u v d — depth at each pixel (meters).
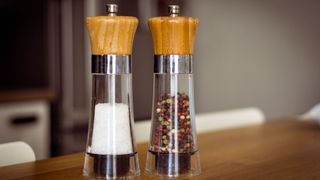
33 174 0.88
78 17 3.24
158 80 0.84
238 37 3.41
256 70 3.39
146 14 3.23
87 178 0.84
